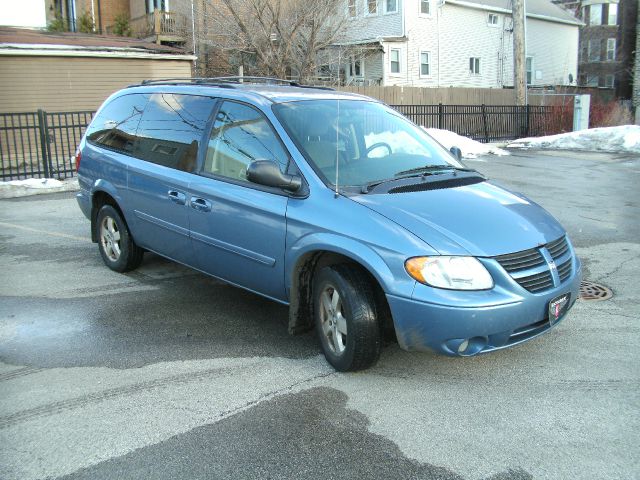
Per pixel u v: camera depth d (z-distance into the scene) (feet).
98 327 15.61
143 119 18.61
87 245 24.03
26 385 12.47
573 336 15.06
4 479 9.41
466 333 11.36
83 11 93.04
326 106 15.64
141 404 11.73
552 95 88.99
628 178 42.37
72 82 57.47
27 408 11.54
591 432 10.80
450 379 12.79
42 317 16.25
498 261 11.74
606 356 13.92
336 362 13.00
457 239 11.79
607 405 11.73
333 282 12.69
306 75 74.84
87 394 12.10
